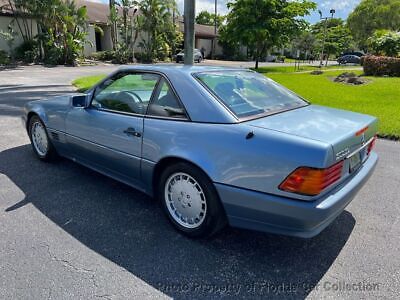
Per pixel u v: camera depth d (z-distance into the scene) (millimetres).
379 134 6125
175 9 29484
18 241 2645
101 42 32406
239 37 26203
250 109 2709
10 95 9688
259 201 2287
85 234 2779
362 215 3207
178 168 2699
